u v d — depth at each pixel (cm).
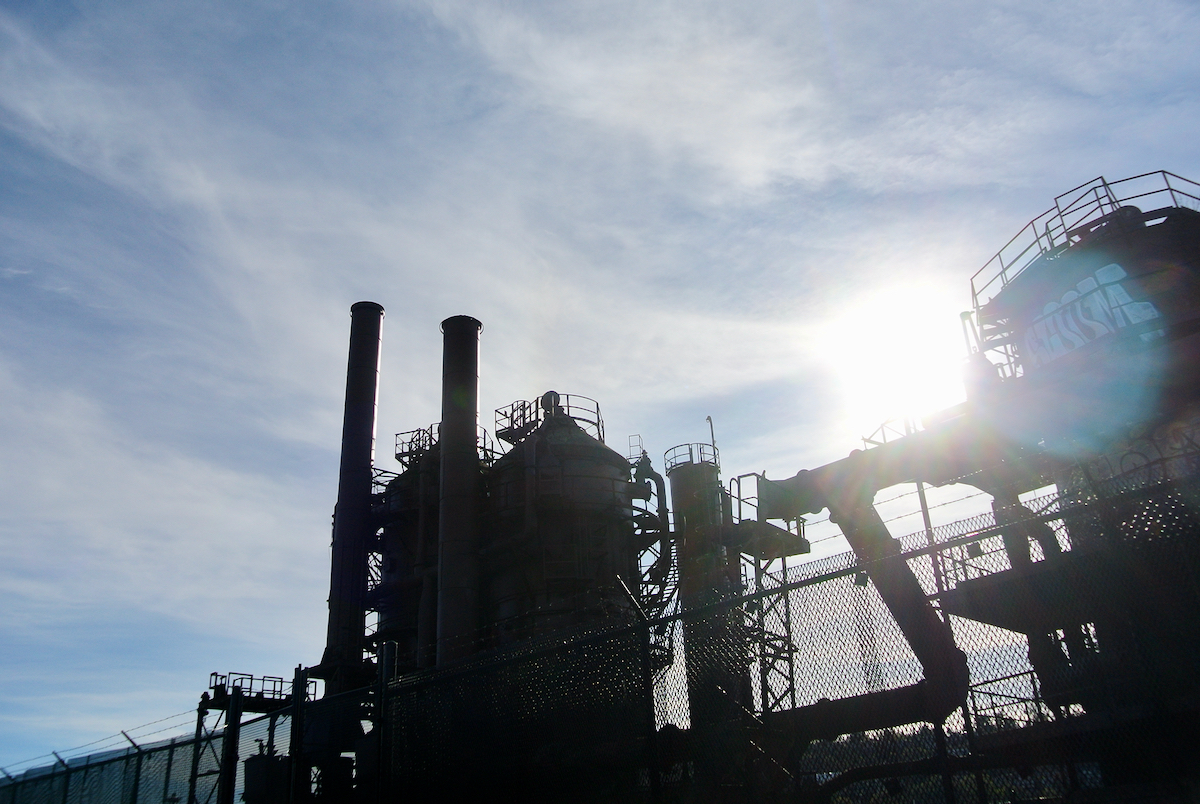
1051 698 1068
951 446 2000
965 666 1160
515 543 3341
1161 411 1666
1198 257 1752
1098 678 1020
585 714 1308
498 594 3403
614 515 3475
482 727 1457
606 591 3262
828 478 2159
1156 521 909
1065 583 998
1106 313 1788
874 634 1042
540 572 3362
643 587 3481
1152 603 923
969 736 988
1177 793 887
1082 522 979
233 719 1919
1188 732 899
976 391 2106
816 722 1091
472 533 3472
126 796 2167
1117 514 941
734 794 1115
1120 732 936
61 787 2408
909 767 1006
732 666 1167
